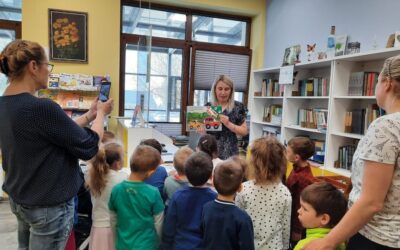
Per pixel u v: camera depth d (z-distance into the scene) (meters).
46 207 1.16
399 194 0.90
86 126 1.36
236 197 1.61
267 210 1.54
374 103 2.99
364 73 2.92
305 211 1.21
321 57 3.48
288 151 1.90
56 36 3.93
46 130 1.10
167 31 4.76
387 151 0.87
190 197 1.53
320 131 3.28
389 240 0.92
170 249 1.52
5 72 1.14
